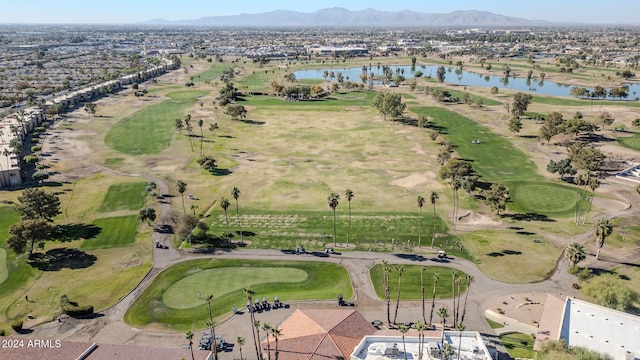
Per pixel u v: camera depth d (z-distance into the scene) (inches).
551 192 5753.0
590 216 5083.7
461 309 3472.0
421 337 2822.3
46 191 5654.5
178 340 3132.4
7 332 3181.6
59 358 2655.0
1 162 6122.1
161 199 5502.0
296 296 3634.4
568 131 7618.1
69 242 4453.7
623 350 2726.4
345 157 7185.0
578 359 2464.3
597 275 3868.1
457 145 7746.1
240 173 6451.8
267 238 4601.4
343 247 4429.1
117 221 4909.0
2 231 4613.7
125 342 3110.2
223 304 3533.5
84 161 6855.3
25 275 3887.8
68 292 3659.0
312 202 5467.5
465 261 4180.6
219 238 4584.2
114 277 3878.0
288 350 2805.1
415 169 6619.1
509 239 4581.7
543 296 3619.6
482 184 6043.3
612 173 6397.6
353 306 3513.8
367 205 5378.9
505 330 3223.4
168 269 4020.7
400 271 3543.3
